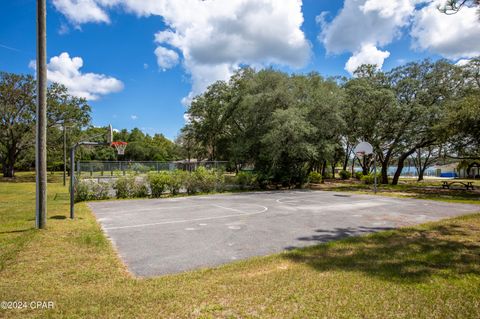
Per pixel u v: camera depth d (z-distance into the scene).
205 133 37.88
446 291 3.76
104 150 67.19
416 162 45.16
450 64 22.44
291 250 5.92
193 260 5.30
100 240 6.41
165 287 3.89
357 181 35.06
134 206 12.62
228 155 34.91
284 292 3.70
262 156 23.14
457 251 5.73
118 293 3.67
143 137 88.31
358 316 3.09
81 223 8.39
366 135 26.23
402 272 4.50
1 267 4.63
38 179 7.47
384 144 27.06
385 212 11.24
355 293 3.68
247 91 25.70
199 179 18.73
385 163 28.91
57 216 9.60
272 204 13.47
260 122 24.58
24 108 33.38
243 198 16.02
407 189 22.83
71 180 9.36
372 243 6.39
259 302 3.40
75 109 36.19
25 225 7.96
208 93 35.72
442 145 23.92
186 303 3.37
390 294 3.65
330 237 7.16
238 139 26.95
